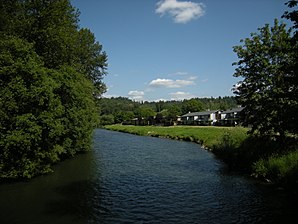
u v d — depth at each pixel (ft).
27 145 65.87
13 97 64.64
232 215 45.57
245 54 72.84
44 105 70.95
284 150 69.21
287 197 54.29
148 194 57.67
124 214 46.37
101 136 232.32
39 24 105.50
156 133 234.17
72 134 100.27
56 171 80.79
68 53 118.42
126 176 74.38
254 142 84.38
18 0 108.47
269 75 69.15
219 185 64.08
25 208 49.08
